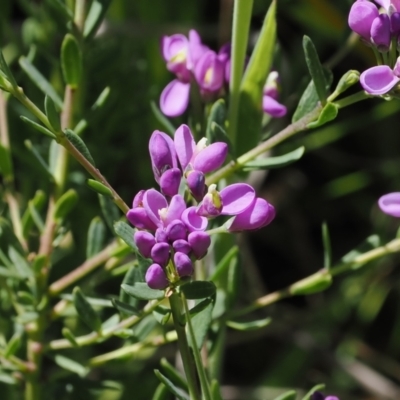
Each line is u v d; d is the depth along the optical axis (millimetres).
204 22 415
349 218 415
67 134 260
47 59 329
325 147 414
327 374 374
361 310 383
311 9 369
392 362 382
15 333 313
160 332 346
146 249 250
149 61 378
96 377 342
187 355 260
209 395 258
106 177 334
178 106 289
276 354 388
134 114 343
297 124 272
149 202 250
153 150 256
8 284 312
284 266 411
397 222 399
